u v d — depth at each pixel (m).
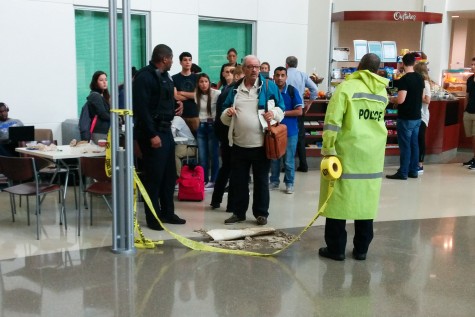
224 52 9.41
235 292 3.47
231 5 9.16
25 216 5.28
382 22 11.05
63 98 7.30
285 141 4.87
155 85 4.57
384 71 8.97
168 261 4.02
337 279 3.72
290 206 5.75
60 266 3.88
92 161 4.62
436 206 5.90
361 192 3.86
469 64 13.04
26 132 5.93
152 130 4.53
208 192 6.39
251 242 4.51
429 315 3.19
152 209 4.58
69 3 7.24
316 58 10.26
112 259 4.04
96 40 7.75
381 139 3.88
